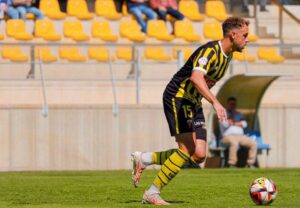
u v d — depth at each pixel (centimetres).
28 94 5769
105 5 7388
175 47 6556
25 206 2747
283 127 5803
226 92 5700
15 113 5378
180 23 7181
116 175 4612
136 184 2892
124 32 7044
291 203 2844
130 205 2728
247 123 5778
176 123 2684
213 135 5644
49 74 5947
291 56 6794
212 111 5606
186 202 2889
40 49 6241
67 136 5447
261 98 5753
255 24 7600
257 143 5716
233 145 5456
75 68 6053
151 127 5566
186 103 2683
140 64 5956
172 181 4019
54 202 2934
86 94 5875
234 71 6381
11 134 5375
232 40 2667
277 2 7800
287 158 5806
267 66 6394
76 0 7306
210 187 3612
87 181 4044
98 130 5491
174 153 2706
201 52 2648
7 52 6234
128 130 5534
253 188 2742
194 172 4806
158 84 5962
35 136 5409
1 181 4059
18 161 5384
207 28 7312
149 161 2856
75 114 5459
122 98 5919
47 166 5428
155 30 7075
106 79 5922
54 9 7212
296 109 5816
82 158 5472
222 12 7694
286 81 6288
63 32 6900
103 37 6894
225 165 5575
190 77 2652
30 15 6975
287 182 3953
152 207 2652
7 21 6744
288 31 7900
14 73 5884
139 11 7219
